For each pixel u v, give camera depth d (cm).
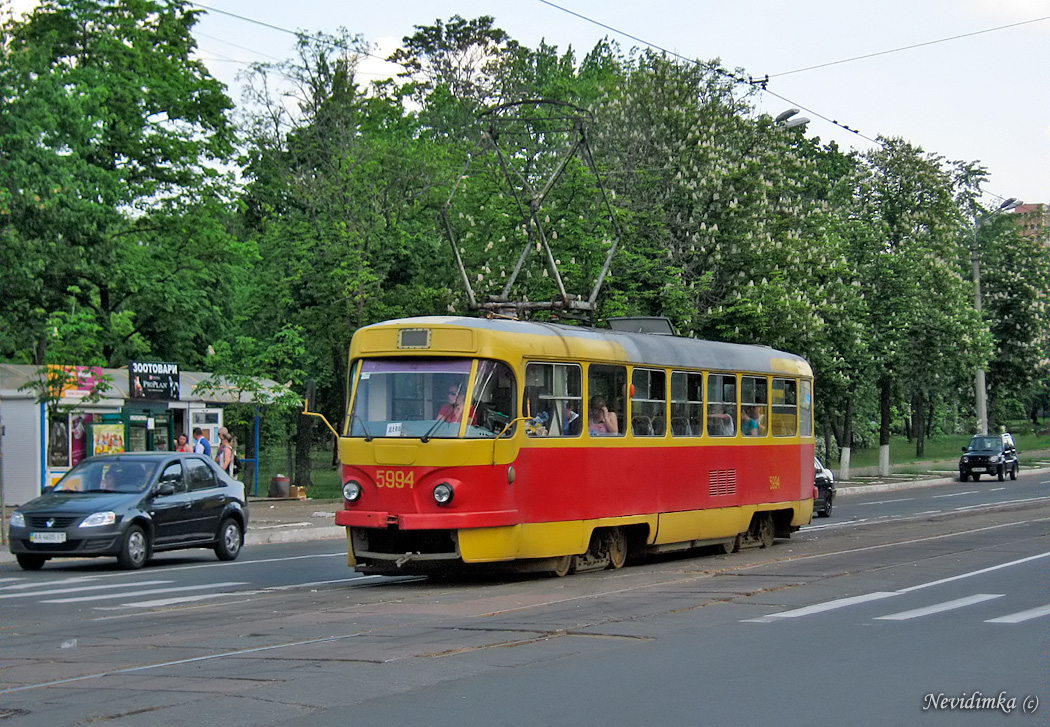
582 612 1239
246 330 4556
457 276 3584
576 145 2355
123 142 3991
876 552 1938
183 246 4250
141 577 1780
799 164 4144
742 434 2108
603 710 760
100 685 873
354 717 748
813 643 1012
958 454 7262
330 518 2941
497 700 795
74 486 1989
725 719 727
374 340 1603
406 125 5519
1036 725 706
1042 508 3291
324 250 3806
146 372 3123
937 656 941
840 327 4125
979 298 5941
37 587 1647
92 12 4009
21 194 2909
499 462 1548
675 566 1820
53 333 3766
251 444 4725
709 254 3653
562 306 1972
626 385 1802
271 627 1169
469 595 1434
